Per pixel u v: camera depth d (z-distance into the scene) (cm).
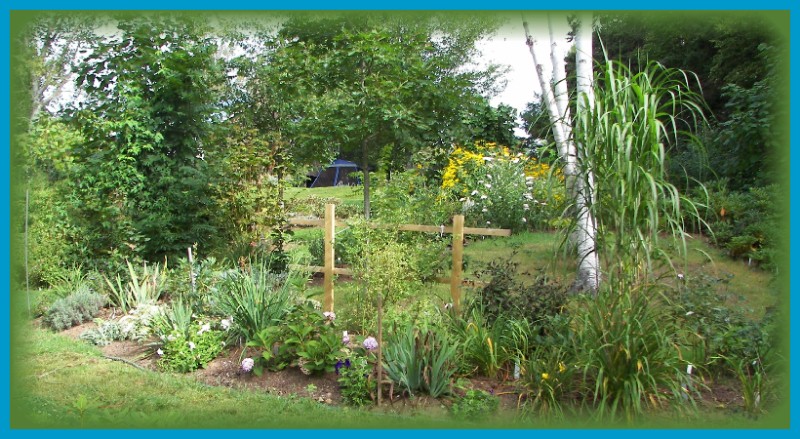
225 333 415
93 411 321
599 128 289
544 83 478
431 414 310
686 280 298
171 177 648
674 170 820
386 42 629
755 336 326
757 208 667
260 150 712
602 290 315
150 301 513
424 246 499
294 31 651
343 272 490
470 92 664
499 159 981
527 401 311
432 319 400
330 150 692
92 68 655
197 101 676
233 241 669
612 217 302
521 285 405
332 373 365
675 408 295
